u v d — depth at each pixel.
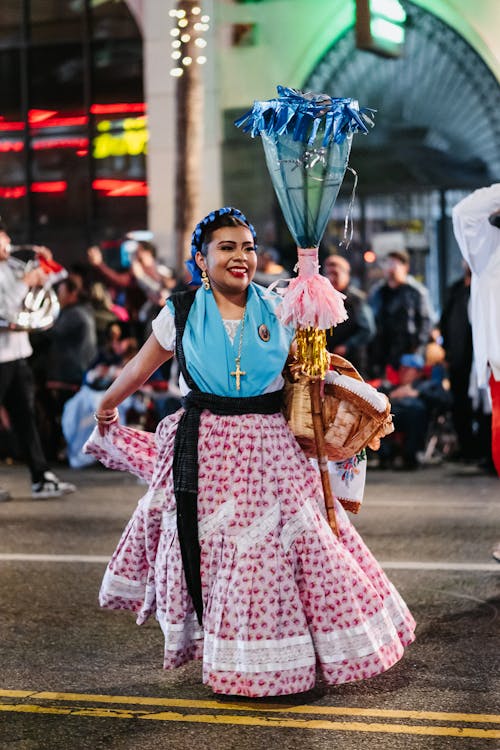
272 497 5.53
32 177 23.30
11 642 6.59
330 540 5.59
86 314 15.47
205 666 5.46
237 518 5.49
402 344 14.55
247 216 21.16
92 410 14.73
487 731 5.10
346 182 20.75
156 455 5.95
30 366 15.43
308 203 5.77
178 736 5.10
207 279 5.77
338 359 5.88
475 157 20.61
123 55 22.62
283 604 5.43
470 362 14.08
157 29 22.08
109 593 5.91
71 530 10.04
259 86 21.11
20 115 23.31
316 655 5.50
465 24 20.03
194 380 5.68
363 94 21.16
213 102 21.19
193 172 19.72
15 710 5.47
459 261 20.55
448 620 6.88
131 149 22.67
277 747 4.96
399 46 17.69
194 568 5.52
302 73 21.19
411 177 20.70
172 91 22.00
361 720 5.25
